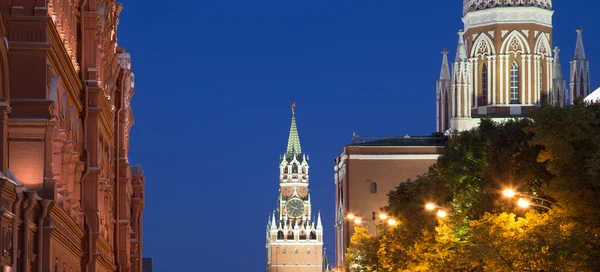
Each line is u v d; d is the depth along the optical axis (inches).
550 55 6727.4
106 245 2896.2
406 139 6574.8
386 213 4480.8
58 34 2049.7
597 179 2320.4
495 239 2354.8
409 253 3533.5
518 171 3065.9
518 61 6678.2
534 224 2437.3
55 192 1961.1
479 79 6722.4
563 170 2429.9
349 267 4601.4
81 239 2503.7
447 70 6761.8
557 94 6702.8
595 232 2358.5
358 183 6397.6
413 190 4281.5
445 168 3435.0
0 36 1717.5
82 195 2551.7
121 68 3661.4
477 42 6737.2
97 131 2605.8
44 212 1846.7
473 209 3085.6
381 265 4143.7
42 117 1945.1
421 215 3754.9
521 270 2300.7
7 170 1758.1
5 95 1740.9
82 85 2534.5
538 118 2481.5
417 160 6402.6
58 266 2046.0
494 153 3179.1
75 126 2456.9
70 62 2214.6
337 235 7111.2
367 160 6417.3
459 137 3540.8
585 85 6643.7
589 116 2477.9
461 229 3078.2
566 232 2358.5
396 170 6412.4
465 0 6870.1
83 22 2571.4
